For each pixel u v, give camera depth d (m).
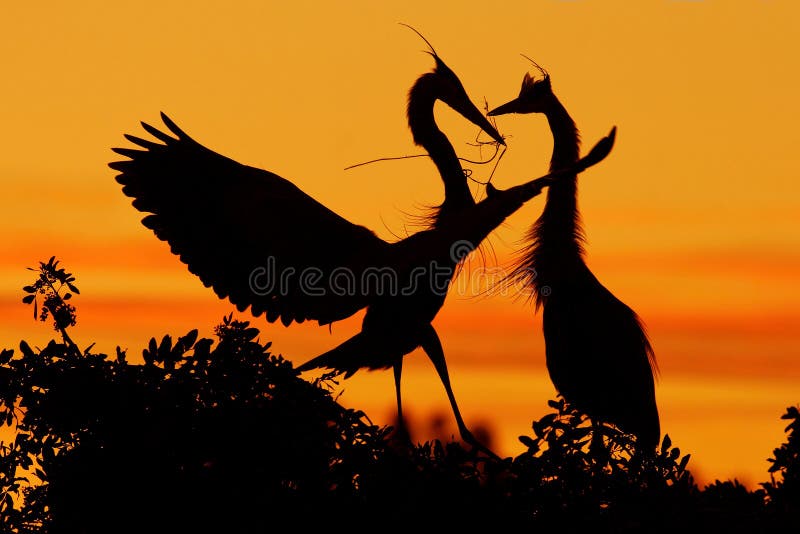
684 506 15.53
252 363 16.70
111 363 16.73
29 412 16.58
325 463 15.99
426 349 20.44
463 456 16.05
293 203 19.27
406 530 15.54
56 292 17.78
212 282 19.38
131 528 16.08
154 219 19.42
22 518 16.55
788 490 15.55
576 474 16.16
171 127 19.33
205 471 16.06
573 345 25.97
